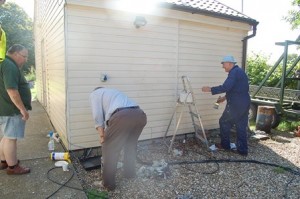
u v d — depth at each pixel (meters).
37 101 11.30
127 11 4.79
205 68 6.14
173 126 5.84
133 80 5.17
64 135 4.92
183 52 5.75
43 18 7.95
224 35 6.32
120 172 4.16
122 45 4.95
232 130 6.79
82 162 4.49
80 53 4.56
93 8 4.56
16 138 3.65
